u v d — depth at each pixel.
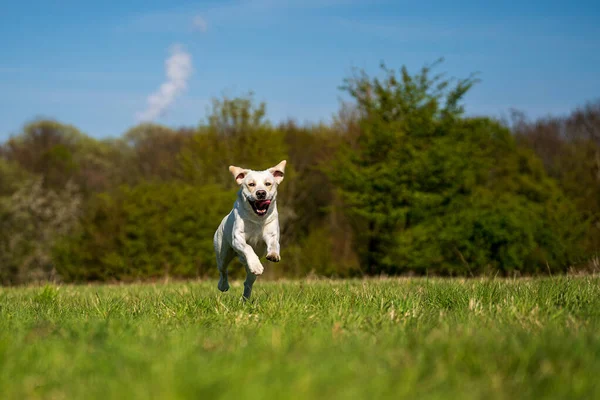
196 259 24.81
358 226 27.06
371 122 26.70
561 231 23.36
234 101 34.69
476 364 3.08
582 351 3.26
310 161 36.56
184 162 34.41
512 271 22.11
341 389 2.60
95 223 25.47
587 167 33.12
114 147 49.44
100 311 5.38
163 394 2.49
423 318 4.66
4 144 45.06
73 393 2.72
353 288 7.35
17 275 31.52
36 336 3.88
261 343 3.57
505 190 31.73
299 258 29.39
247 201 6.59
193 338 3.72
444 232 22.78
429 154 24.80
